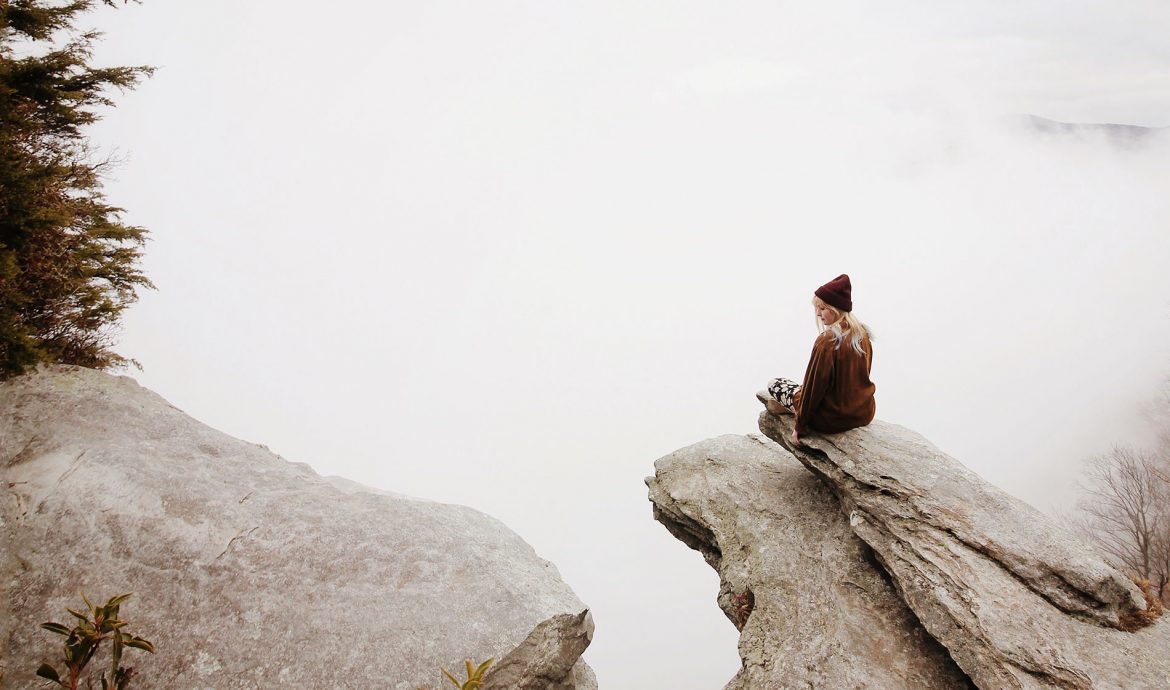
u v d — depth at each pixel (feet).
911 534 20.79
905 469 22.54
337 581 19.89
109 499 19.85
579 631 20.93
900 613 20.99
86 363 26.86
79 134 26.91
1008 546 19.52
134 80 27.14
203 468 22.80
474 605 20.07
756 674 20.30
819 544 24.23
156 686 16.22
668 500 29.43
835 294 22.06
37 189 22.07
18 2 23.61
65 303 24.75
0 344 21.17
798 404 24.80
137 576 18.29
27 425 21.18
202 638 17.39
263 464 24.68
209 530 20.26
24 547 17.97
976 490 21.68
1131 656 16.67
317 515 22.38
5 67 22.75
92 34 25.61
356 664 17.61
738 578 24.25
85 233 25.50
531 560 24.11
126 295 27.12
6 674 15.52
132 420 23.39
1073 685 16.01
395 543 21.93
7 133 22.62
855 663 19.62
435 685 17.53
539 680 19.17
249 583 19.07
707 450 31.45
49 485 19.58
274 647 17.60
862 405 23.68
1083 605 18.02
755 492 27.73
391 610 19.31
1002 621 17.72
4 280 21.25
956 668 19.11
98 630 14.10
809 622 21.25
